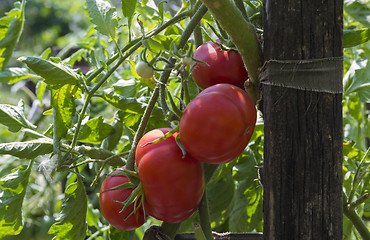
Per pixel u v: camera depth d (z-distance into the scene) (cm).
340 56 88
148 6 148
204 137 82
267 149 89
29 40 714
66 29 728
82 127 122
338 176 89
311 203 87
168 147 88
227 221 157
